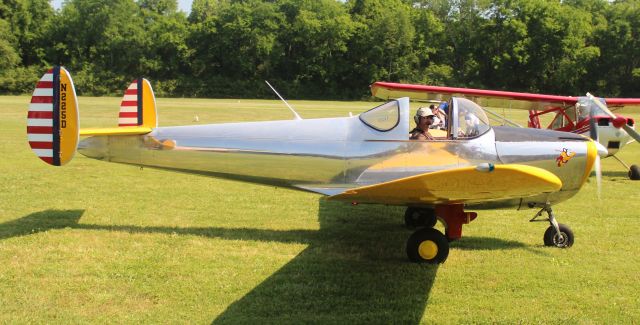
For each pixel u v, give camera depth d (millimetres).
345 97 62500
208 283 5090
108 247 6004
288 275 5336
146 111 8500
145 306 4602
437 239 5719
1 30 57188
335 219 7473
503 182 4586
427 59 67000
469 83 64312
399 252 6098
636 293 5059
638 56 60969
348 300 4805
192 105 40062
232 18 62094
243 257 5812
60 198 8297
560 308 4734
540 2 61000
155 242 6234
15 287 4879
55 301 4633
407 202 5711
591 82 62094
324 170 6145
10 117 24609
